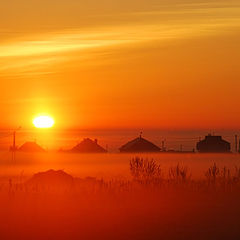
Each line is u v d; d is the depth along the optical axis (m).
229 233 33.62
